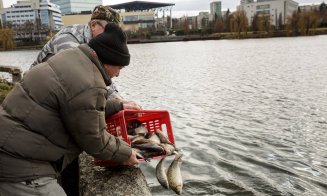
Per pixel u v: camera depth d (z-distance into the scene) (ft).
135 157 10.09
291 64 119.44
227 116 43.80
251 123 39.83
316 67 106.83
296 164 26.81
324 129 36.65
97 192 11.19
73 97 8.09
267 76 88.69
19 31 521.65
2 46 447.83
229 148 30.66
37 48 444.96
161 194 21.17
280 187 22.77
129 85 80.43
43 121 8.10
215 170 25.31
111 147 9.17
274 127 37.86
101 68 8.78
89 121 8.23
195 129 37.58
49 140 8.28
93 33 11.75
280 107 48.78
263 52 192.03
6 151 7.95
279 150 30.12
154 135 12.41
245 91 64.80
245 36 479.82
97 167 12.76
